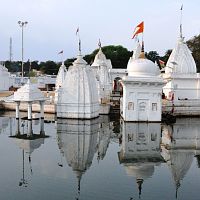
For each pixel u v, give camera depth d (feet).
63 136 98.68
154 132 106.22
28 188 50.57
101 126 119.24
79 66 132.46
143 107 125.39
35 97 129.80
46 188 50.78
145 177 57.67
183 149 82.48
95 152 78.43
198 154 77.05
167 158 72.95
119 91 229.66
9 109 172.24
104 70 211.20
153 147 84.69
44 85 288.51
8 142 89.40
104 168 63.77
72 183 53.52
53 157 72.28
